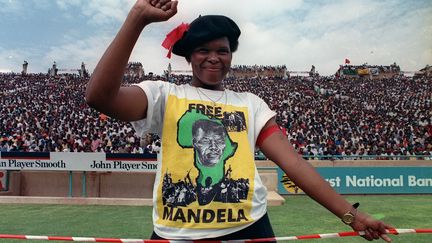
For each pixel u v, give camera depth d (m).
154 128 1.72
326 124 28.02
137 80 40.16
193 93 1.76
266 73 46.69
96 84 1.45
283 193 12.09
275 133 1.79
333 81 42.81
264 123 1.77
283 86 41.59
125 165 10.39
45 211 8.69
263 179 11.34
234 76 46.09
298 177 1.66
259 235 1.63
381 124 28.44
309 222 7.42
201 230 1.56
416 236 6.03
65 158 10.41
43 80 40.50
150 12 1.41
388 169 12.54
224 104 1.76
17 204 9.77
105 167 10.39
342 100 36.72
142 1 1.43
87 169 10.41
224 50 1.76
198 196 1.59
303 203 10.02
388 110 33.38
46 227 6.93
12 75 41.31
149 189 11.48
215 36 1.72
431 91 37.62
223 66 1.77
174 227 1.58
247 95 1.87
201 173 1.61
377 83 41.47
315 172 1.67
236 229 1.58
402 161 12.84
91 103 1.49
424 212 8.84
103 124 24.66
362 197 11.85
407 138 24.03
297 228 6.91
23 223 7.30
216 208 1.58
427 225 7.40
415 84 40.19
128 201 9.72
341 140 22.23
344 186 12.45
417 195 12.27
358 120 29.72
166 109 1.69
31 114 29.41
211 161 1.63
